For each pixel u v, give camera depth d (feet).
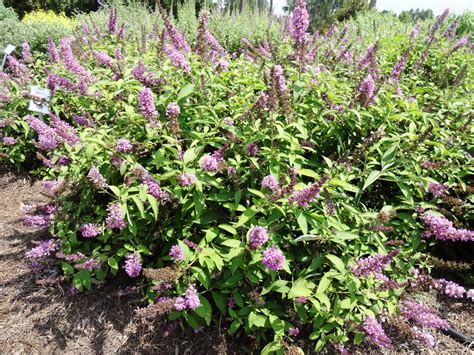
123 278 12.68
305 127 12.39
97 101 14.71
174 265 9.75
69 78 17.88
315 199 9.67
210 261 9.77
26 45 20.66
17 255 14.01
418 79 18.72
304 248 10.92
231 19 38.22
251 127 11.10
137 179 11.15
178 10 43.73
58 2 76.64
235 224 9.88
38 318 11.57
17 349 10.66
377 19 36.42
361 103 12.35
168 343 10.82
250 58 16.62
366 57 15.29
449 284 10.43
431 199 12.84
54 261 12.59
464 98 15.80
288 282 10.19
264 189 10.49
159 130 11.78
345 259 10.27
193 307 9.09
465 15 36.86
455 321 11.98
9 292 12.42
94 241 12.89
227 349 10.48
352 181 12.76
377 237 10.71
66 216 12.31
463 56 21.22
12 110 19.33
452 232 10.14
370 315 9.45
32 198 17.75
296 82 12.46
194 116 12.62
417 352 10.89
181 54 12.28
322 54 18.56
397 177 11.46
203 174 10.61
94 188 12.25
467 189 11.97
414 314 10.05
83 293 12.30
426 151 12.96
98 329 11.24
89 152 10.93
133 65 15.30
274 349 9.43
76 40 19.49
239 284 10.30
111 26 20.33
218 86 12.78
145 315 9.87
